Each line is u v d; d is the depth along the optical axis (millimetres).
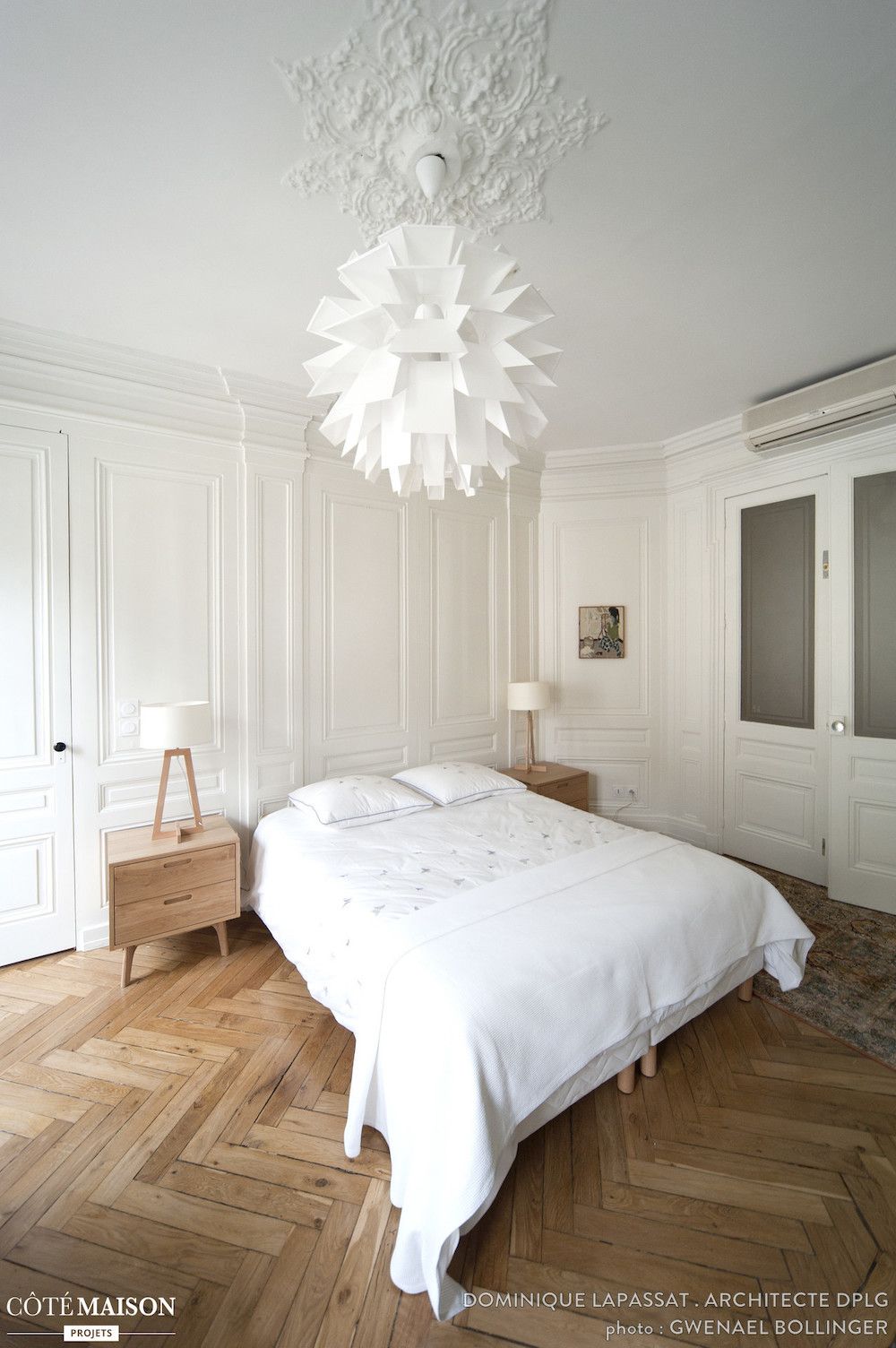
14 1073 1853
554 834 2521
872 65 1301
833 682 3135
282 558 3092
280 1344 1142
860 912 2965
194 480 2850
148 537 2736
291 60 1294
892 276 2086
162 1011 2178
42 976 2400
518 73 1325
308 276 2086
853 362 2758
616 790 4145
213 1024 2107
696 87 1356
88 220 1792
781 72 1319
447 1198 1182
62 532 2529
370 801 2740
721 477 3668
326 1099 1758
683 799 4004
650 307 2271
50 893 2555
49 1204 1416
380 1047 1499
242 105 1398
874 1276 1262
